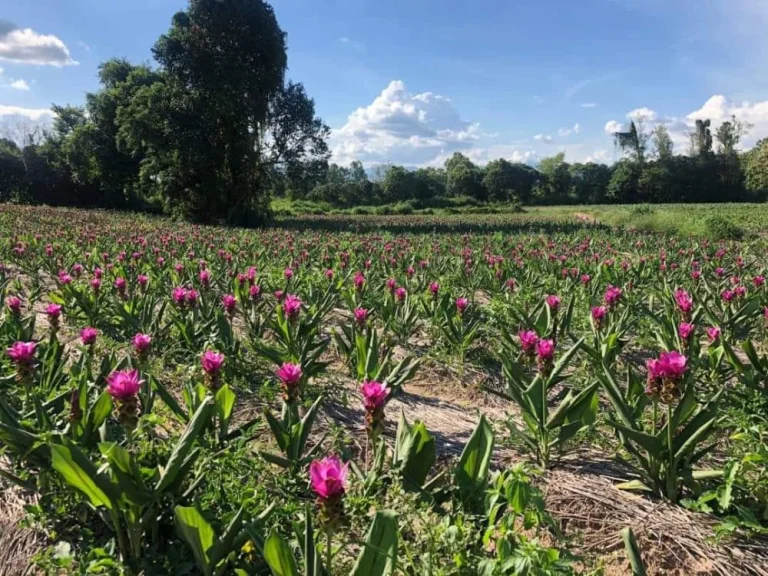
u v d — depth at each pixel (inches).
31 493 159.6
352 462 153.5
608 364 240.5
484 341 319.6
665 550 146.9
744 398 204.4
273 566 97.8
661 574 141.1
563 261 520.1
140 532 122.0
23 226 929.5
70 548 133.6
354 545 134.3
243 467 151.2
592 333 305.0
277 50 1736.0
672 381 149.7
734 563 141.1
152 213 2295.8
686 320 256.4
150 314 280.7
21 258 522.6
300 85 1863.9
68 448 106.3
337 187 4249.5
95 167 2436.0
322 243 751.7
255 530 112.2
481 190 4719.5
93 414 145.3
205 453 147.9
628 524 156.1
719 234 1163.3
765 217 1891.0
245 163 1776.6
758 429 178.7
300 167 1884.8
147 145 1777.8
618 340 266.5
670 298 367.6
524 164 4852.4
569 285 440.1
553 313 274.7
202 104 1680.6
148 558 123.0
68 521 143.5
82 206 2598.4
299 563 119.9
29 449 129.3
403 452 144.7
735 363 217.6
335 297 399.9
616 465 187.6
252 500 131.9
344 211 3218.5
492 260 512.7
